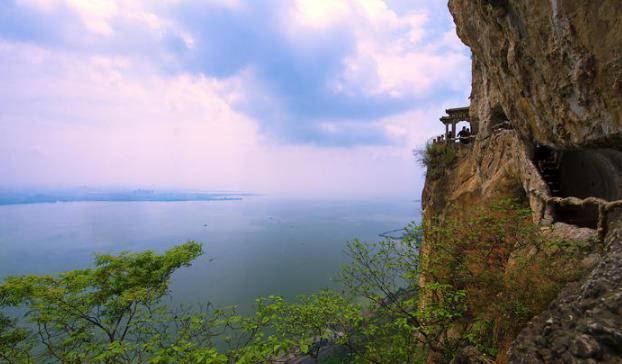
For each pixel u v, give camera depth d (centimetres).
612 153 913
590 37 583
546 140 899
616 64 546
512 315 517
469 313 650
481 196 1383
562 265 560
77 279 695
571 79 665
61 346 616
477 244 702
